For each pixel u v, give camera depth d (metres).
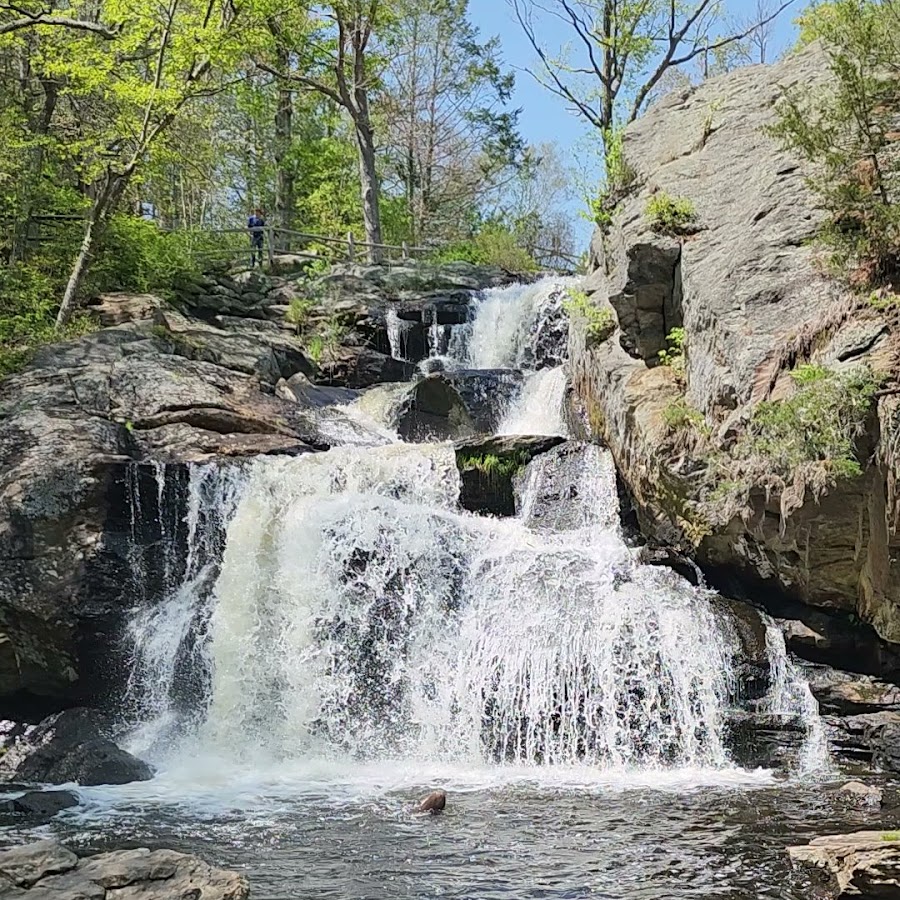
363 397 16.75
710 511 9.68
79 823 7.45
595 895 5.77
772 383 9.03
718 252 10.80
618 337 12.65
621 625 9.69
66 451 11.36
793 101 10.19
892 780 8.22
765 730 8.96
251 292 21.11
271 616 10.98
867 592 8.56
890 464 7.63
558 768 9.22
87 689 10.91
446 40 41.59
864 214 9.09
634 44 27.30
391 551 10.92
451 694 9.99
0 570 10.71
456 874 6.16
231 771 9.31
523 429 15.35
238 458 12.27
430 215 42.00
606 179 14.02
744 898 5.65
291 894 5.86
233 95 34.09
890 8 9.72
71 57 18.70
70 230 19.12
